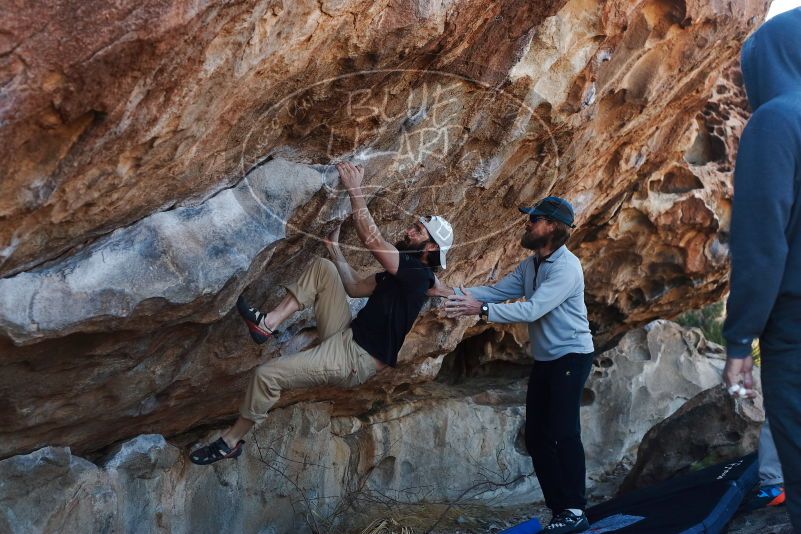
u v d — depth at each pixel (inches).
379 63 118.1
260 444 199.5
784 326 92.0
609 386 276.8
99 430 151.1
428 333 218.8
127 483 159.3
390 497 233.0
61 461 139.5
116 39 82.3
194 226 115.3
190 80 94.2
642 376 278.5
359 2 106.0
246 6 91.6
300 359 146.9
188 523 176.6
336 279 151.1
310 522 209.5
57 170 91.8
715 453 222.5
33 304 101.1
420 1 113.0
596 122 191.6
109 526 149.6
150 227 111.7
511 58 139.3
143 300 110.5
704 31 190.9
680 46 190.5
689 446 224.4
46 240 102.4
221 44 94.2
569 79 159.2
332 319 151.2
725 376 94.0
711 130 268.5
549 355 164.1
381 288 150.2
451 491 246.4
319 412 216.7
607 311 281.6
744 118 278.1
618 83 187.5
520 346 273.3
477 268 206.1
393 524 219.1
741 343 91.7
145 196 108.7
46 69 80.7
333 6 103.7
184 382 156.6
